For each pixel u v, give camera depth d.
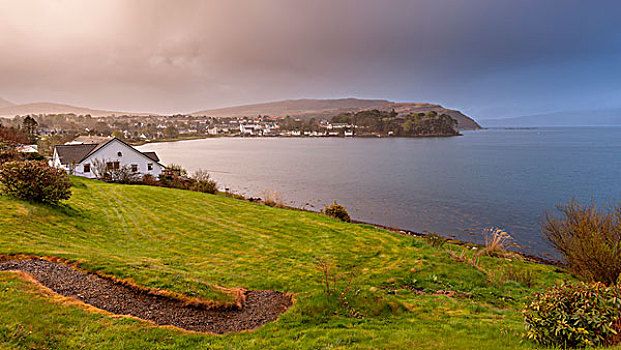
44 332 5.90
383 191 48.53
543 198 41.12
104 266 9.42
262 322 7.80
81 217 17.17
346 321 7.70
